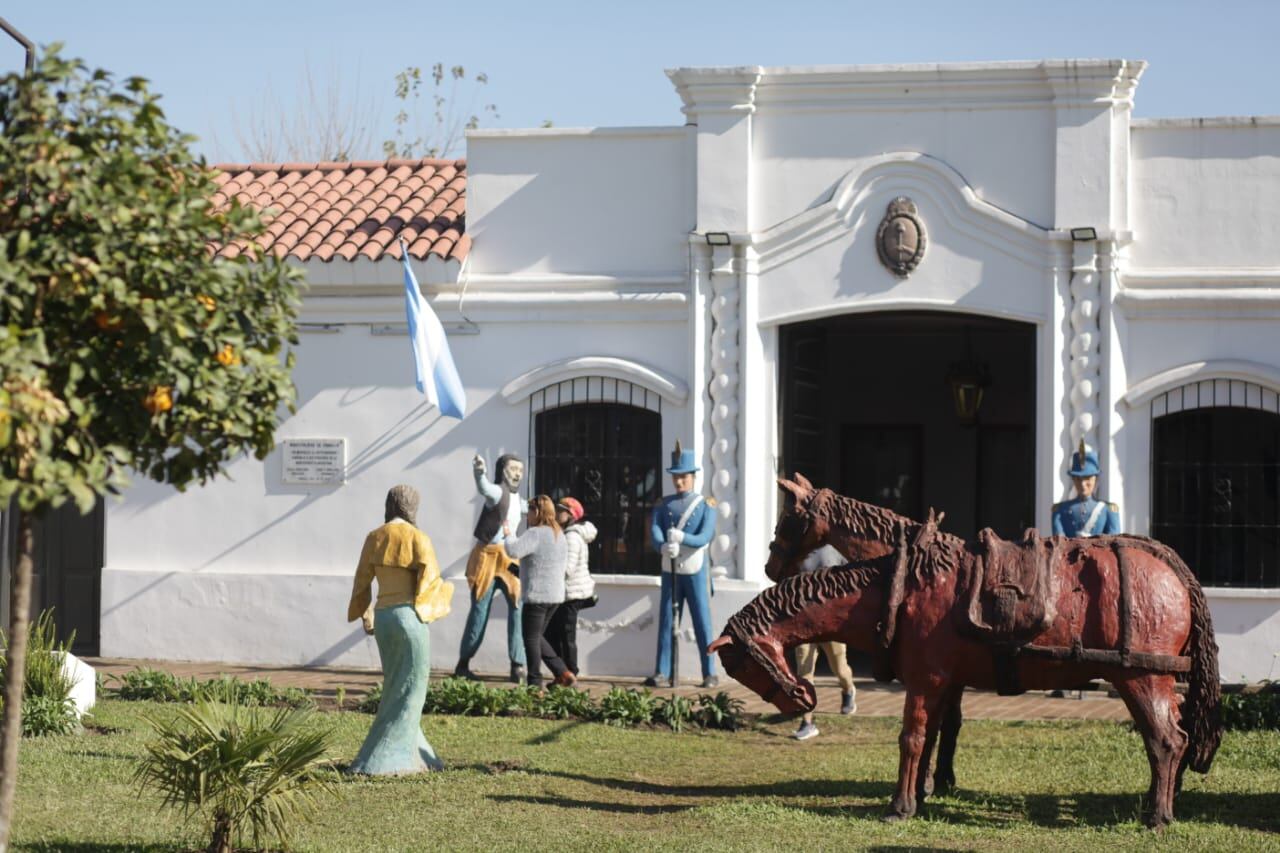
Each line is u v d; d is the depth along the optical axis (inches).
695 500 560.4
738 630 345.7
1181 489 558.6
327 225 636.7
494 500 564.1
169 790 303.0
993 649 333.1
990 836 326.6
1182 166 563.5
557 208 610.9
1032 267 565.3
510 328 609.9
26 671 449.1
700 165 589.6
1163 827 329.1
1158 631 329.7
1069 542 343.6
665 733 460.1
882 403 825.5
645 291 598.2
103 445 234.4
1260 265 558.9
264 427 248.4
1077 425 560.1
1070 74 556.4
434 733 448.5
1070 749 429.7
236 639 622.5
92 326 227.9
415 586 391.2
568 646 553.9
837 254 581.6
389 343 617.6
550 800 363.6
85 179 219.3
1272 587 550.6
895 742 452.8
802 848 314.5
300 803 305.9
